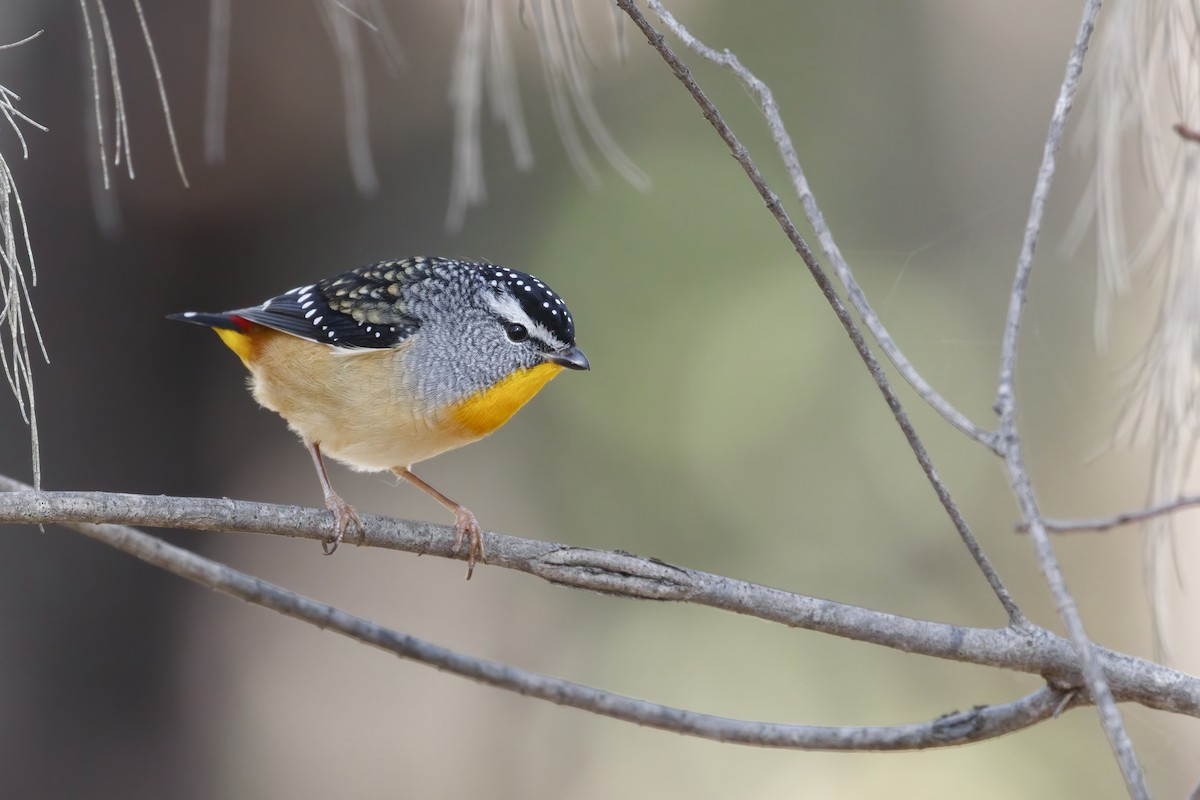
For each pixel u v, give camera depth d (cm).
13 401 1130
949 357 1448
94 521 551
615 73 1518
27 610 1123
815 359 1530
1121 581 1361
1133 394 632
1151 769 1001
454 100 766
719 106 1557
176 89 1180
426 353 798
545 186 1499
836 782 1373
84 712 1135
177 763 1178
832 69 1551
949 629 556
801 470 1512
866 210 1530
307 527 613
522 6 670
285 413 838
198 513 579
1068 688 546
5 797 1101
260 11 1212
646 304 1549
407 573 1387
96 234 1162
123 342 1178
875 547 1462
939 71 1518
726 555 1486
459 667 635
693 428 1531
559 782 1370
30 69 1119
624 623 1466
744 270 1548
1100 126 636
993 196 1455
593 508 1518
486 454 1520
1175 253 602
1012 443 420
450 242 1368
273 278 1265
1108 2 682
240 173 1233
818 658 1447
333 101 1255
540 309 816
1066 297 1362
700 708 1401
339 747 1299
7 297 489
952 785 1345
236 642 1237
